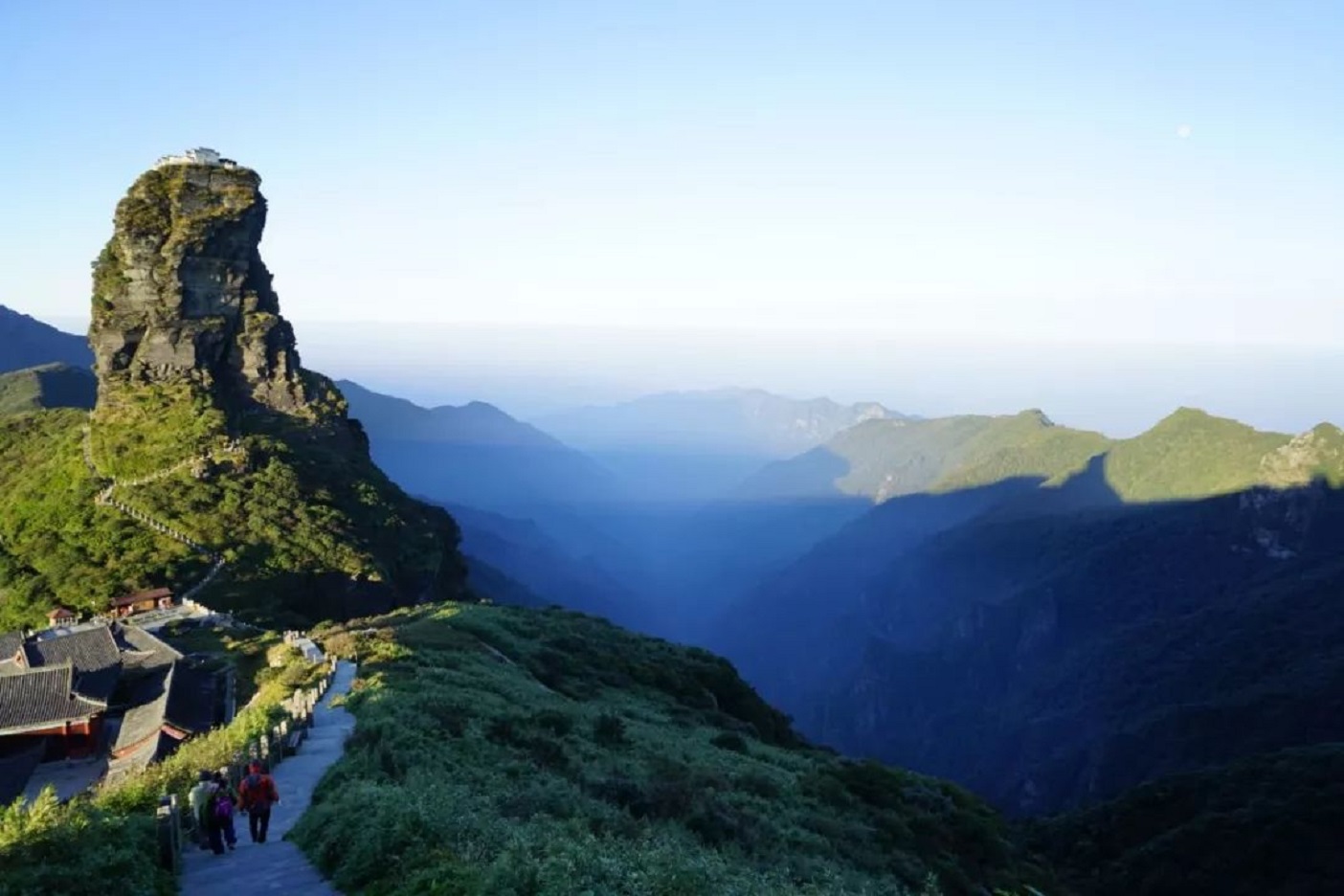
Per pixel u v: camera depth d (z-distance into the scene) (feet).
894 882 97.40
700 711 191.83
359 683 124.57
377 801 61.00
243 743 86.74
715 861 73.97
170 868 55.62
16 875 48.14
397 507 411.95
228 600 282.36
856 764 168.14
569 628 238.89
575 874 51.70
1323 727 441.27
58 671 179.32
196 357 417.28
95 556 297.33
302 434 424.05
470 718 106.52
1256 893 231.30
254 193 436.76
